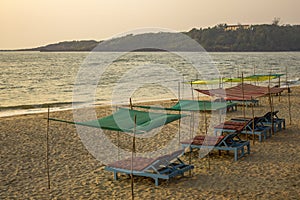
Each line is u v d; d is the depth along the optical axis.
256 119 14.60
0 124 18.98
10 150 13.85
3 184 10.25
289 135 15.45
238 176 10.48
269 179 10.19
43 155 13.21
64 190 9.72
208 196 9.02
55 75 61.53
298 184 9.75
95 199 9.04
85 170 11.45
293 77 54.00
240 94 18.72
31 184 10.23
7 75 60.97
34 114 23.41
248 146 12.64
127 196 9.18
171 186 9.79
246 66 81.94
